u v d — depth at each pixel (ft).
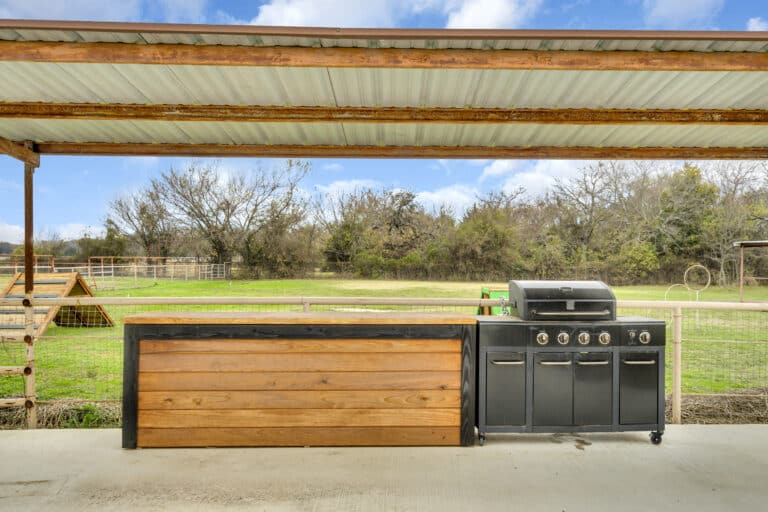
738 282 67.82
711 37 7.92
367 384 10.47
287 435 10.39
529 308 10.62
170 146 14.06
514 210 81.56
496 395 10.60
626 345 10.73
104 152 13.94
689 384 17.28
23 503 8.16
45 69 9.39
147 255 94.63
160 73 9.63
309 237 85.05
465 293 56.75
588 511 7.97
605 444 10.84
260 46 8.52
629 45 8.48
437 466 9.60
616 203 77.51
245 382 10.37
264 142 14.08
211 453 10.11
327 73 9.63
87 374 19.25
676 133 13.10
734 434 11.52
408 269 79.41
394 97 10.89
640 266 72.74
